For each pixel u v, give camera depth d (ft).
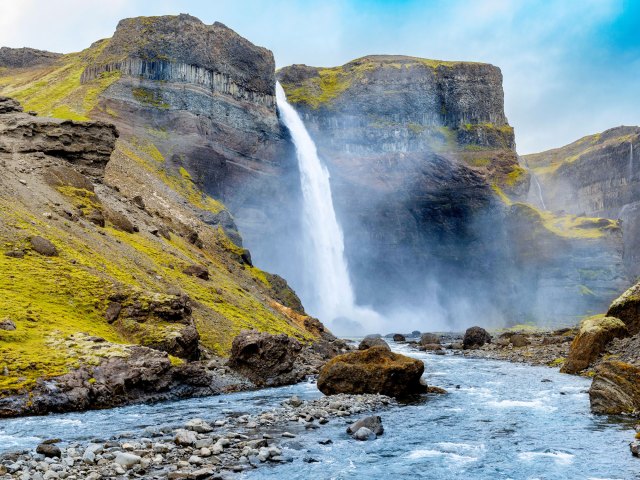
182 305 179.01
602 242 626.23
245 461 75.41
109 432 94.43
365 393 131.13
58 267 185.37
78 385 120.26
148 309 173.17
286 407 117.50
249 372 164.04
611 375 109.60
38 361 124.16
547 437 90.27
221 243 410.11
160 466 71.72
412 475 71.15
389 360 136.67
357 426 94.27
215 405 125.80
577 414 108.37
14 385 113.91
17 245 191.62
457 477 70.44
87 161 317.22
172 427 96.63
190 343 168.55
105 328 162.40
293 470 72.18
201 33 638.94
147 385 131.95
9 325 137.49
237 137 619.26
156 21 635.25
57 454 75.87
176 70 608.19
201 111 599.98
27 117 308.60
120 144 506.07
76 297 171.01
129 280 207.51
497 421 103.40
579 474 71.05
